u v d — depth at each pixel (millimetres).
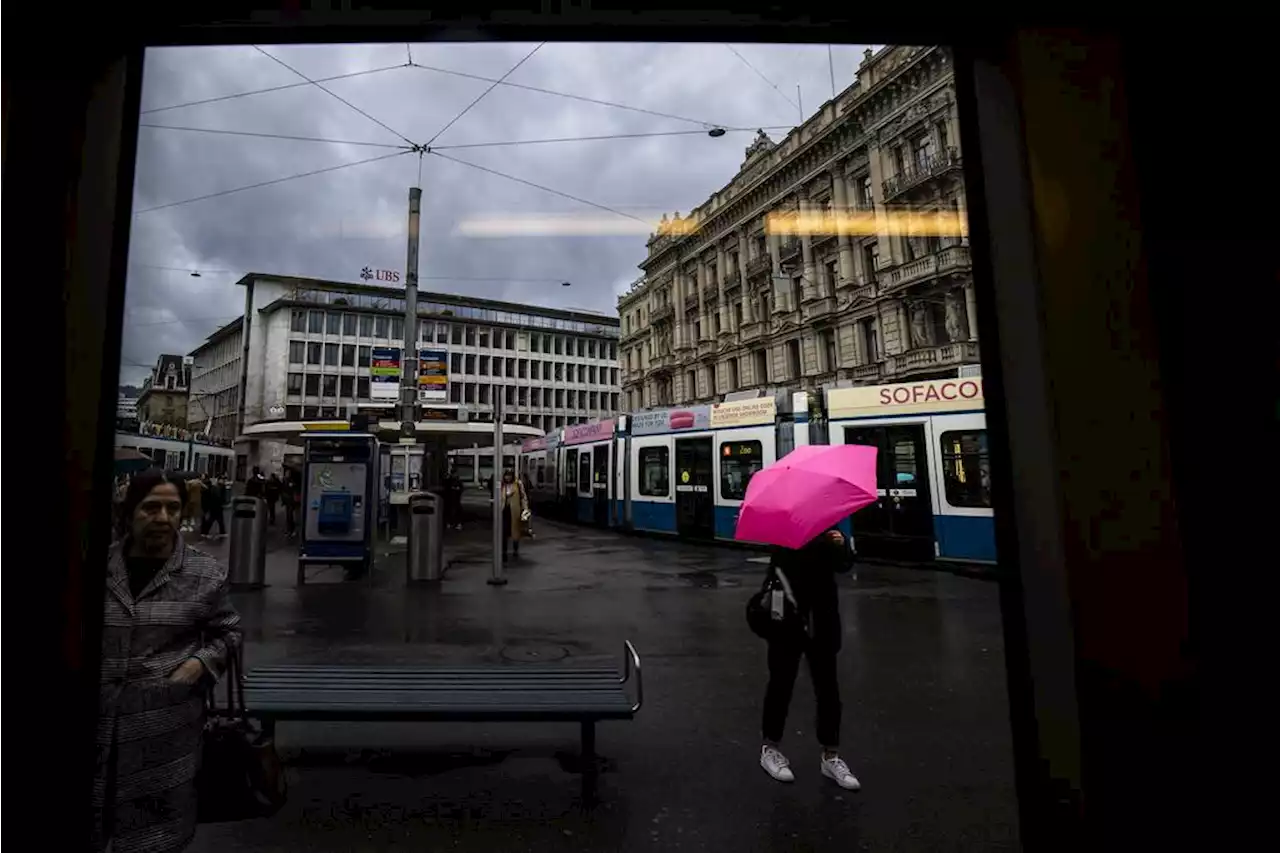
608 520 17172
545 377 60406
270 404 43500
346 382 46750
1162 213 1244
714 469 13641
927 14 1302
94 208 1320
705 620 6781
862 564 10734
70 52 1305
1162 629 1169
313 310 46031
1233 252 1231
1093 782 1153
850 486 3102
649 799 3035
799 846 2635
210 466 28797
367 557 8898
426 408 16375
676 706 4309
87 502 1270
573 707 3143
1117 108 1270
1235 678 1146
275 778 2107
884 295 23172
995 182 1324
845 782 3109
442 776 3293
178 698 1925
